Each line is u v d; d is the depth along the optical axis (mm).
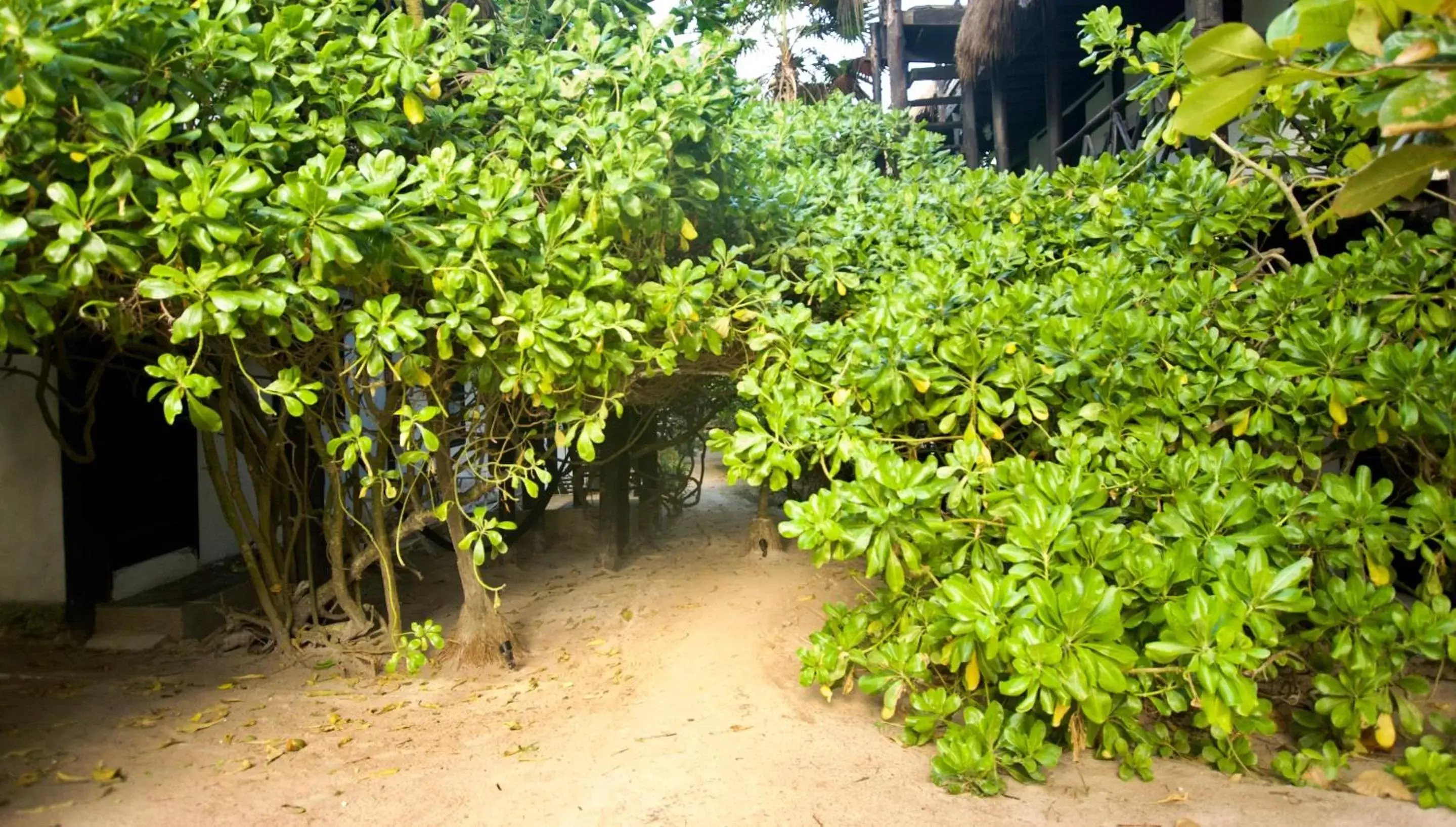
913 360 3607
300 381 3781
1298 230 4504
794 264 5043
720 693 3895
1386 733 2943
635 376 4059
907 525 3129
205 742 3520
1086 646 2725
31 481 5121
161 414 5863
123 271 2660
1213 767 3131
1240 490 3086
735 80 3953
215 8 3359
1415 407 3178
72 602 5035
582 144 3777
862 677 3521
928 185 6148
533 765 3240
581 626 5277
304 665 4641
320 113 3465
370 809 2898
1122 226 4738
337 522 4703
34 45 2240
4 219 2354
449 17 3965
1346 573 3609
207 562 6305
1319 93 3844
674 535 8211
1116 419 3559
